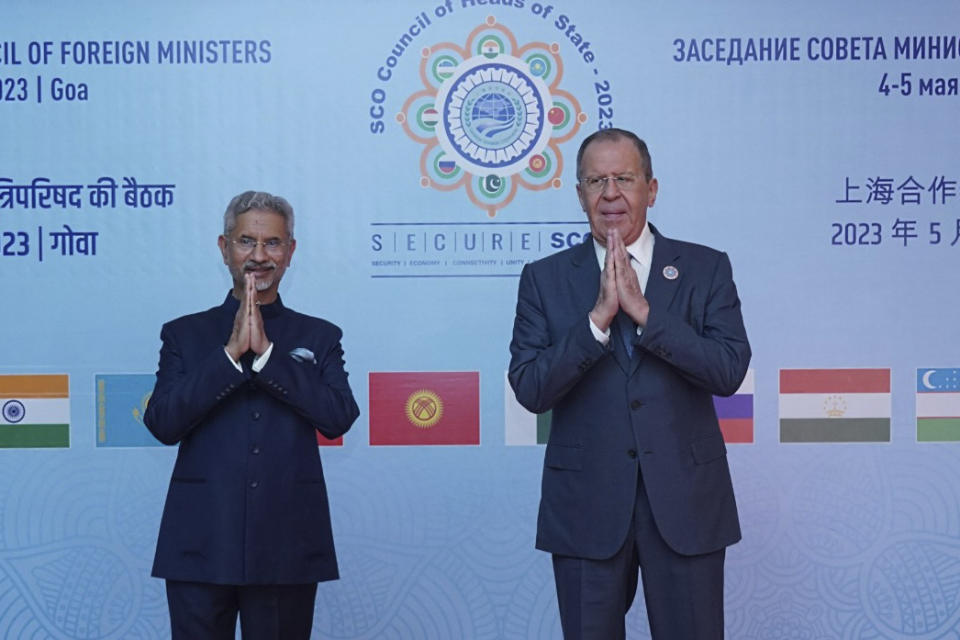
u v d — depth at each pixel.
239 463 3.17
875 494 4.22
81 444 4.21
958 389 4.21
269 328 3.35
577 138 4.22
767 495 4.23
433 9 4.22
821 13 4.21
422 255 4.22
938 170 4.21
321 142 4.22
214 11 4.21
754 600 4.23
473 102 4.22
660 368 2.98
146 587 4.21
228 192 4.21
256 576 3.12
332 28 4.22
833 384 4.22
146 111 4.21
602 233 3.07
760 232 4.21
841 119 4.21
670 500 2.92
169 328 3.35
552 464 3.07
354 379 4.23
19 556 4.20
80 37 4.19
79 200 4.20
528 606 4.24
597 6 4.22
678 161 4.21
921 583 4.21
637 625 4.25
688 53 4.21
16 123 4.20
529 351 3.08
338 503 4.24
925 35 4.21
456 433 4.24
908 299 4.22
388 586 4.24
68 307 4.21
